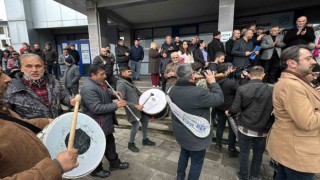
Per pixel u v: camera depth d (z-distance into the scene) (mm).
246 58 4164
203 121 1886
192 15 7785
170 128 3910
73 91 5020
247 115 2174
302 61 1423
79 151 1396
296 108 1355
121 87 2908
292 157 1451
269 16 6773
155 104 3043
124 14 7426
